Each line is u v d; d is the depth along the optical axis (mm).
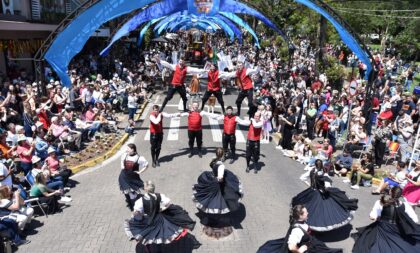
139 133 15008
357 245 6812
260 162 12164
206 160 12031
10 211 7375
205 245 7477
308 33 36281
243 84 15758
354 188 10562
